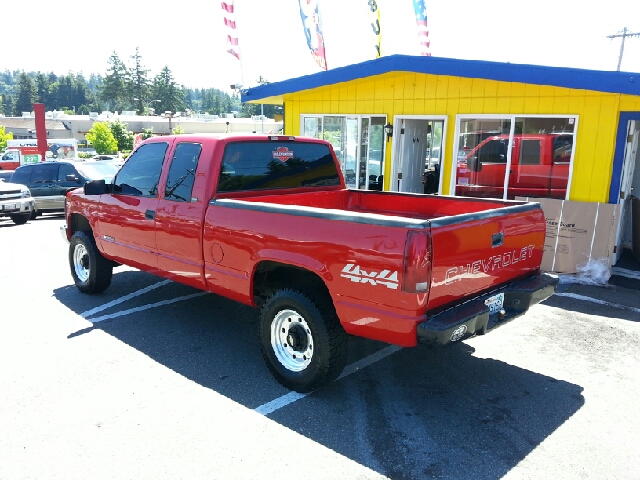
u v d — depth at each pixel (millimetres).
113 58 133250
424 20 12508
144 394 3979
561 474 3062
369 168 10297
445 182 9102
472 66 7746
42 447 3281
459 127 8805
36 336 5141
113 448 3275
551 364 4617
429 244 3203
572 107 7586
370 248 3369
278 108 132500
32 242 10641
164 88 126875
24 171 14852
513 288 4121
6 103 164125
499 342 5113
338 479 3000
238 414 3705
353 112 10195
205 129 80875
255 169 4922
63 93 169250
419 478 3014
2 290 6762
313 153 5555
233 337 5172
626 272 7652
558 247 7438
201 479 2992
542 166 8039
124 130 71438
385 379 4305
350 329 3600
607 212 7023
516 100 8102
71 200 6516
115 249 5766
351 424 3594
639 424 3637
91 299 6363
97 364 4504
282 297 3963
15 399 3875
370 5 12469
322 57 12203
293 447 3311
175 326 5453
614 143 7344
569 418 3703
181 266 4875
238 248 4238
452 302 3555
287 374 4043
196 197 4621
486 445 3355
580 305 6211
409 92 9312
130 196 5410
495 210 3926
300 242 3775
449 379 4316
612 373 4441
